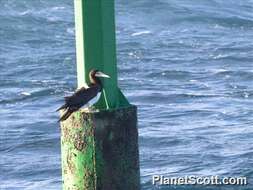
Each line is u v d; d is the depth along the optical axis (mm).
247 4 51812
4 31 41625
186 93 26016
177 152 17484
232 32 44781
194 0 51031
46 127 20922
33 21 43906
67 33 42312
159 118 21922
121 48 37656
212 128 20250
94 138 9586
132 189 9789
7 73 30812
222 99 24984
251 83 28422
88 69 9742
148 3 49406
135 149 9789
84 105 9672
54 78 29688
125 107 9727
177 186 14828
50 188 15344
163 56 35344
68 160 9766
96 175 9648
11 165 17000
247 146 18000
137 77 29719
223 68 31750
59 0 47719
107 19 9719
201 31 44781
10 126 21078
